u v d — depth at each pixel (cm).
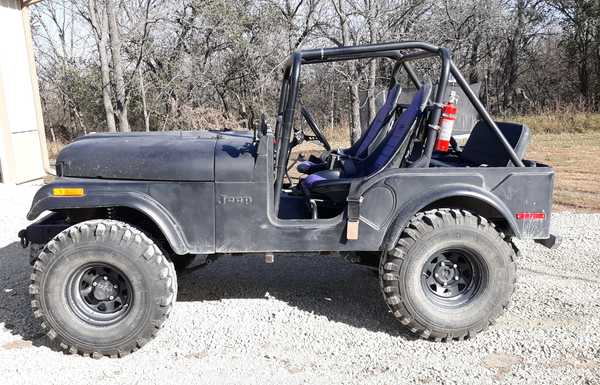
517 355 330
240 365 323
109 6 1250
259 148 334
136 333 331
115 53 1273
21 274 476
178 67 1455
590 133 1558
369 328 369
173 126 1415
